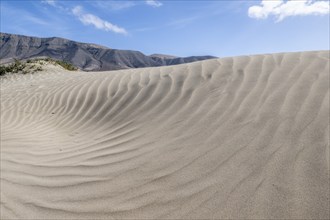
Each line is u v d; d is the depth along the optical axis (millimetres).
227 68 4719
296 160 2254
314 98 3133
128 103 4477
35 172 2826
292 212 1780
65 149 3381
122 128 3719
